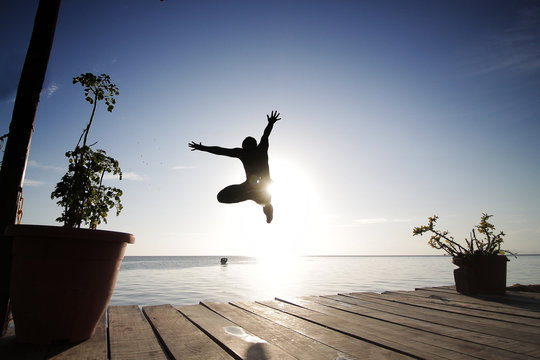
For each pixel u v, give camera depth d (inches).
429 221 270.5
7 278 124.9
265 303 203.9
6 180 131.2
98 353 104.0
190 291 544.1
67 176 149.3
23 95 140.6
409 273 1190.9
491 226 256.4
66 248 110.6
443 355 104.7
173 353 106.0
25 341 112.3
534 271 1219.2
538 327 143.7
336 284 690.2
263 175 137.5
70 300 111.1
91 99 161.8
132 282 754.2
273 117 142.5
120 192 162.2
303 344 117.5
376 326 144.8
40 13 148.7
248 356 102.6
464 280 248.8
